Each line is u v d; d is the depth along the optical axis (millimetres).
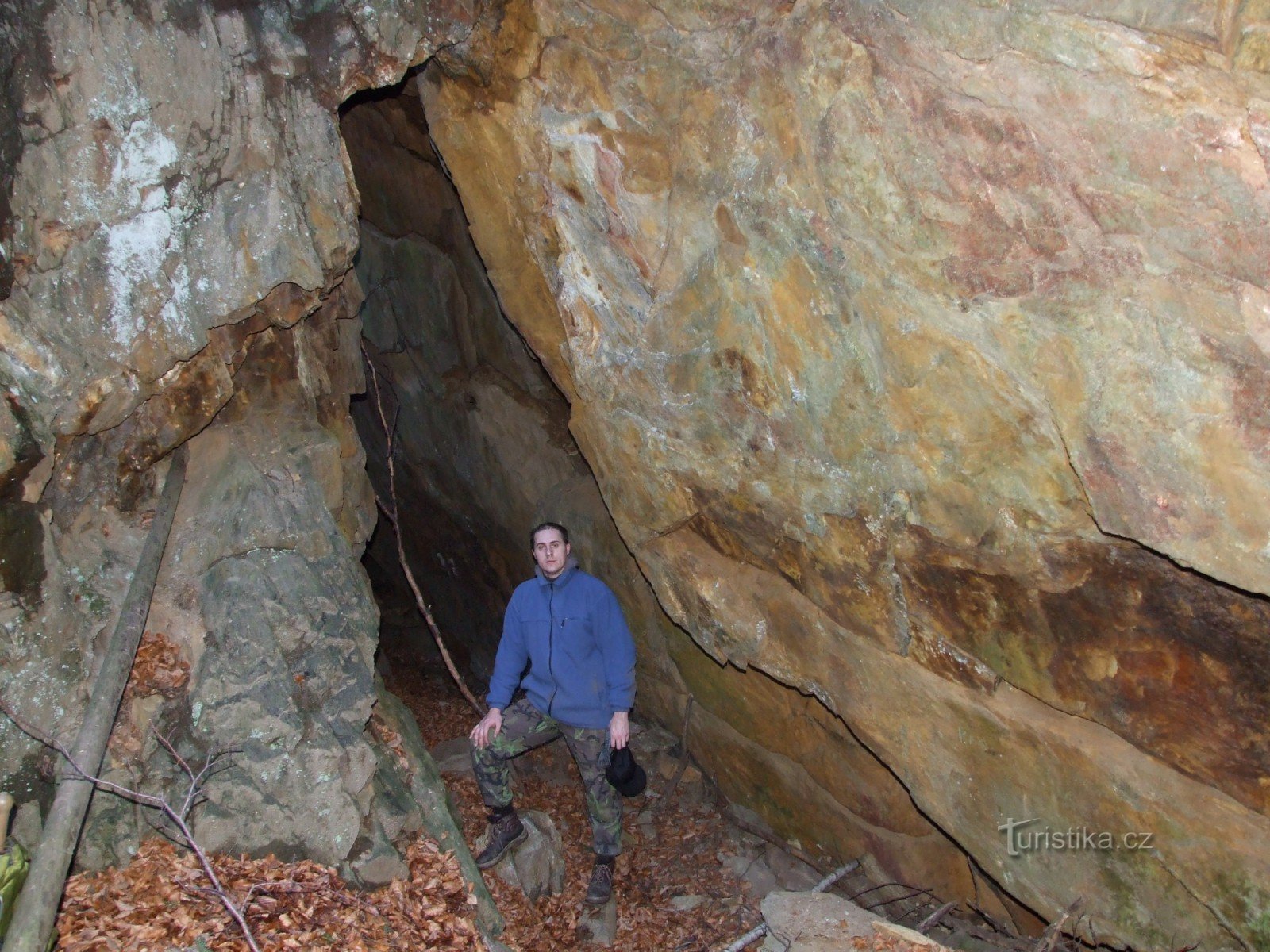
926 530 4348
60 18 4172
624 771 4961
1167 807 3959
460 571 9227
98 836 4078
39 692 4148
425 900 4438
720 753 6727
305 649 4715
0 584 4062
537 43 5152
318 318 5676
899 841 5562
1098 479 3646
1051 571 4035
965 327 3928
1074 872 4359
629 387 5438
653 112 4941
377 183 7566
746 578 5426
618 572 7020
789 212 4387
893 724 4938
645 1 4793
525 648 5102
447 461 8297
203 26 4586
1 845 3219
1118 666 3990
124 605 4352
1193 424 3377
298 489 5137
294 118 4992
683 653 6680
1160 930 4125
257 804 4320
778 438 4816
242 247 4801
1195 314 3330
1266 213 3123
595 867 5355
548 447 7438
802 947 4277
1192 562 3477
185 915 3832
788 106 4309
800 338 4535
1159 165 3307
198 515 4891
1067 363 3664
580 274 5488
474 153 5656
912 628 4645
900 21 3822
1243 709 3676
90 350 4398
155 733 4297
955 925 5199
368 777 4621
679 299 5047
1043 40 3449
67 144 4277
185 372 4785
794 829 6301
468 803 6238
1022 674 4320
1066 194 3545
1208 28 3160
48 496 4414
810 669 5250
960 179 3785
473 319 7477
